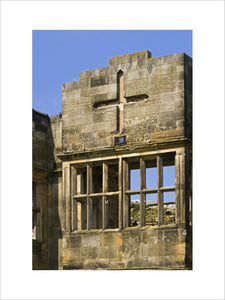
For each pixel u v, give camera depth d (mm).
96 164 38031
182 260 35406
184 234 35594
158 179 36562
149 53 37812
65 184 38531
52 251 39281
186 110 36625
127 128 37500
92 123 38312
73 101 38906
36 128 39906
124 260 36562
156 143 36656
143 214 36656
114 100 38094
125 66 37969
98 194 37719
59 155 38719
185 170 36094
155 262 35906
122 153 37438
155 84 37188
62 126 38969
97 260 37125
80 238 37719
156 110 37000
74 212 38250
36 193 39688
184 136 36281
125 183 37250
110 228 39031
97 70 38625
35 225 39469
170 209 43562
